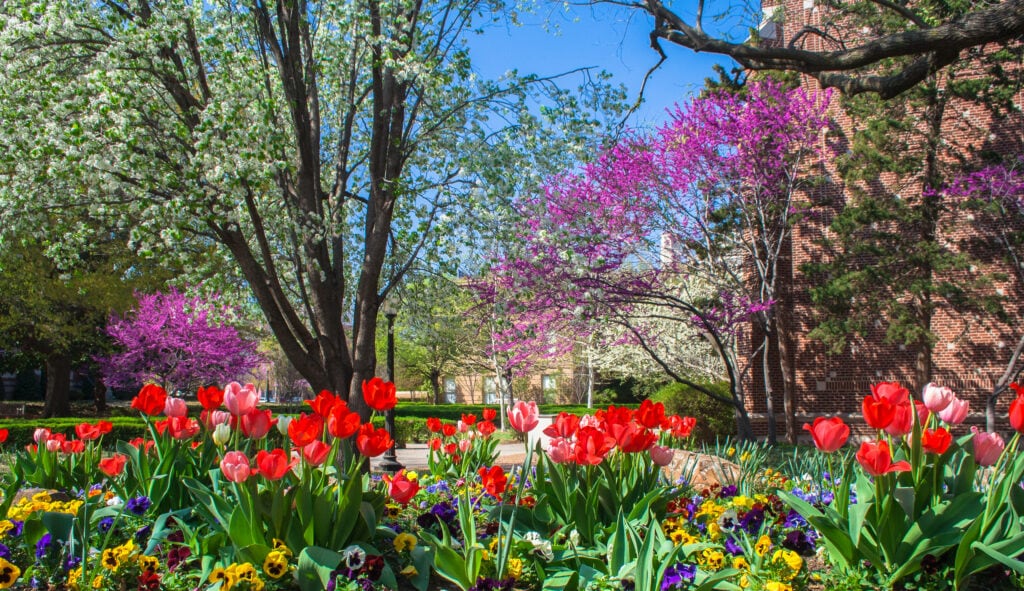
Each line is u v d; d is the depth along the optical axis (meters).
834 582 3.98
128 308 24.59
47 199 10.57
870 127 18.80
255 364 29.73
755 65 10.21
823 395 21.22
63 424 20.58
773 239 19.23
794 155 18.03
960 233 20.12
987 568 4.00
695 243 17.00
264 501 4.19
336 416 4.02
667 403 21.14
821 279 21.05
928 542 3.79
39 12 9.77
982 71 19.59
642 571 3.56
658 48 11.44
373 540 4.48
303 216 11.02
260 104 10.16
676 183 16.55
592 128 11.71
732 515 4.63
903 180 20.62
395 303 14.05
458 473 6.95
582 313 14.98
